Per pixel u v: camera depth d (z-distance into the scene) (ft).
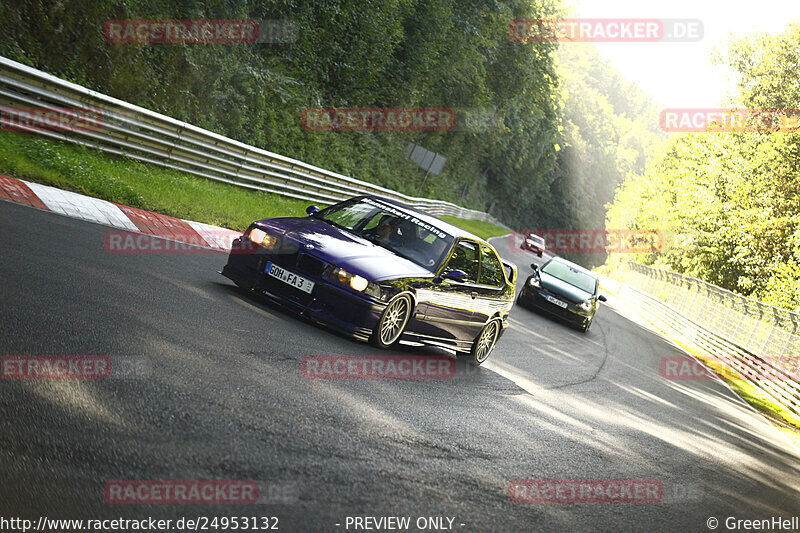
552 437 22.34
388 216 28.58
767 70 131.23
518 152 240.32
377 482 13.82
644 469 22.34
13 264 19.80
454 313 28.60
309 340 23.18
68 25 49.49
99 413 12.62
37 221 26.53
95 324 17.12
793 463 34.22
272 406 15.88
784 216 122.62
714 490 22.70
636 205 213.25
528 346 42.80
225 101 70.08
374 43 107.65
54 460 10.69
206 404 14.64
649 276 156.56
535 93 197.77
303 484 12.59
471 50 152.35
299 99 88.99
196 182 49.70
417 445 16.92
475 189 237.66
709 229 138.10
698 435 32.19
